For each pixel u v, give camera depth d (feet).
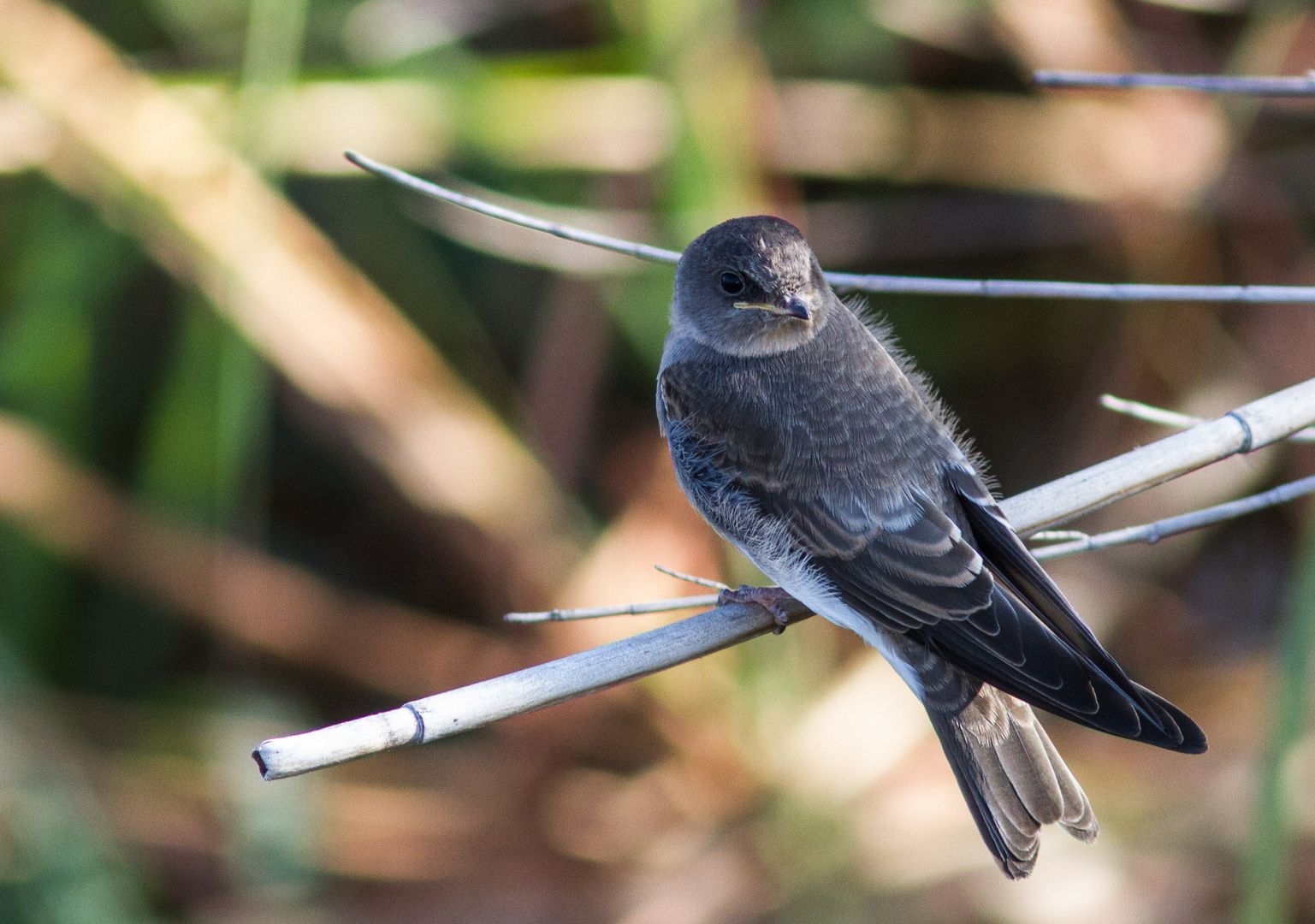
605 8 37.47
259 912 36.45
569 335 39.27
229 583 38.19
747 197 37.11
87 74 35.24
